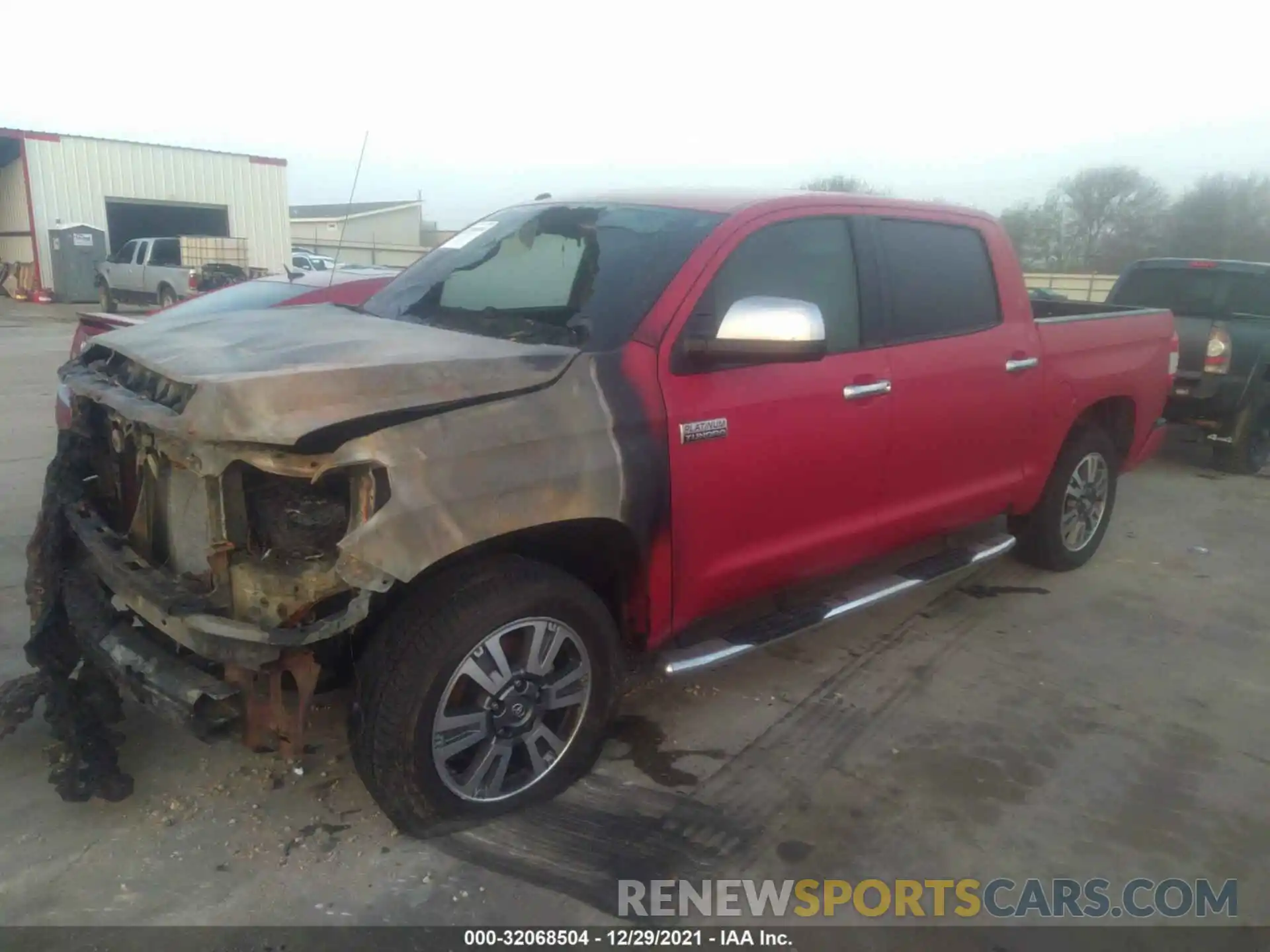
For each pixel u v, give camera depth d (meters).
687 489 3.33
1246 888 3.07
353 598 2.64
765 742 3.78
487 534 2.81
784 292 3.71
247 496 2.82
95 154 26.91
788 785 3.50
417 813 2.98
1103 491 5.75
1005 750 3.80
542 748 3.26
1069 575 5.75
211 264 22.67
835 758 3.70
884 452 4.04
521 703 3.10
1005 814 3.39
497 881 2.94
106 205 27.41
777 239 3.72
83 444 3.56
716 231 3.56
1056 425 5.08
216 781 3.37
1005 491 4.86
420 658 2.84
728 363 3.41
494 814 3.17
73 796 3.15
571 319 3.42
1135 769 3.71
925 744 3.82
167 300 22.86
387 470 2.65
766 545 3.67
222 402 2.63
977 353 4.47
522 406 2.94
